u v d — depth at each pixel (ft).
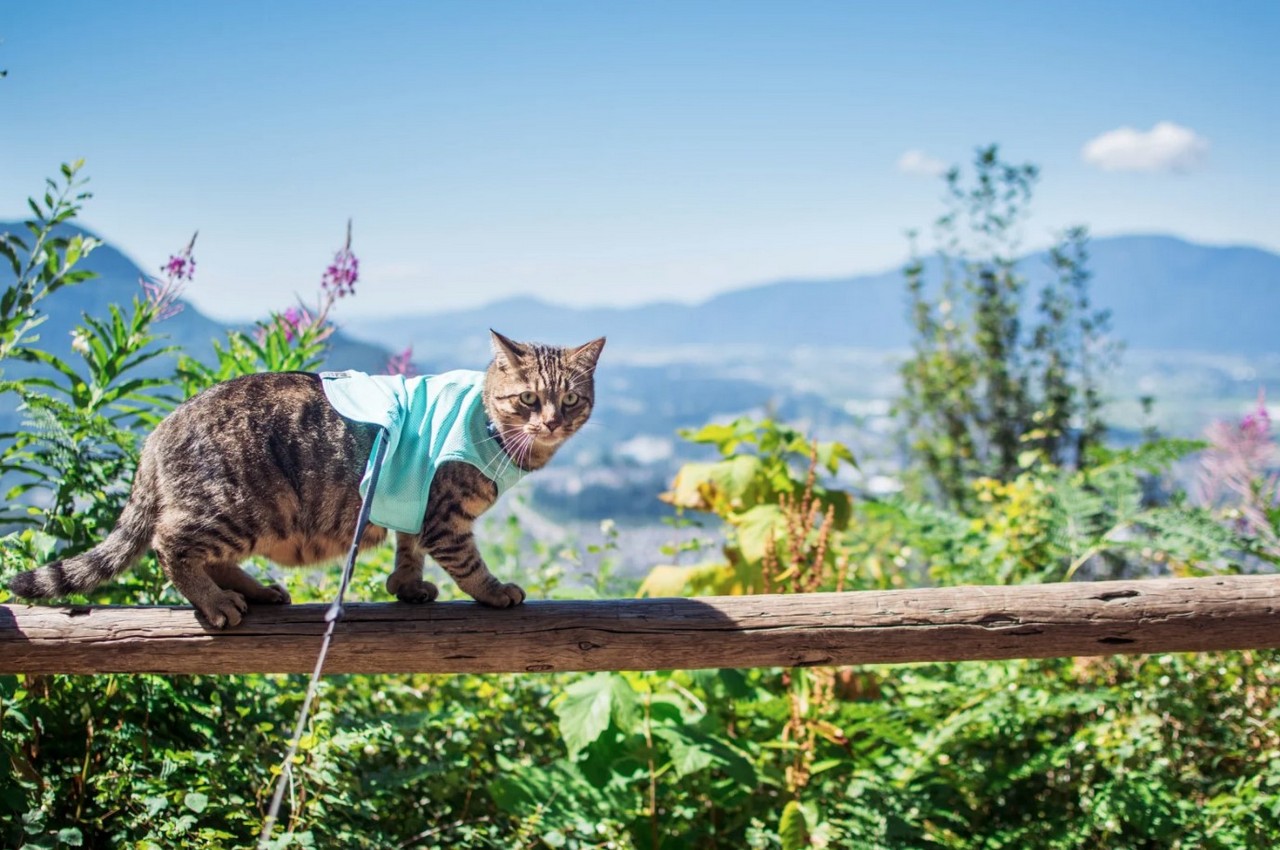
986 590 11.14
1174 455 19.39
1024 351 31.55
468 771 14.62
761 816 15.03
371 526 11.82
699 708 15.98
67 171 14.06
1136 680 16.02
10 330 13.67
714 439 19.30
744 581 16.88
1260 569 17.12
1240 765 15.33
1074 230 31.58
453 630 10.82
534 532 23.62
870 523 24.14
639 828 14.52
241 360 15.62
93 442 13.70
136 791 11.52
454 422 11.19
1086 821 14.37
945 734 14.99
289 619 10.78
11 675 10.89
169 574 10.84
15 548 12.76
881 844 13.83
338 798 11.89
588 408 13.24
